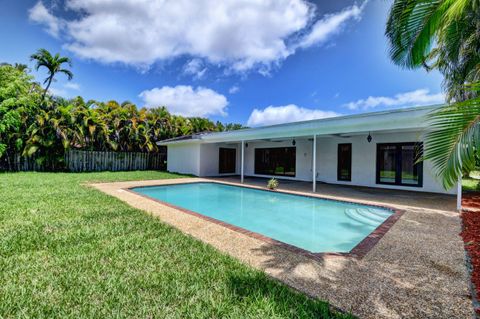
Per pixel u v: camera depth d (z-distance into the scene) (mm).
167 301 2607
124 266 3348
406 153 11047
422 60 6109
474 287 2936
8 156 15359
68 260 3473
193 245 4113
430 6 5121
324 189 11336
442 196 9367
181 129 23953
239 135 13875
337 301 2650
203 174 17078
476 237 4660
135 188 11344
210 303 2592
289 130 11445
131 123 20078
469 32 6199
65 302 2564
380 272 3301
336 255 3844
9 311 2396
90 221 5340
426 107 7602
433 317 2406
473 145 2572
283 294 2729
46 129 15930
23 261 3412
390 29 6219
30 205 6605
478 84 2734
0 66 15703
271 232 6289
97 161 18578
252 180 15117
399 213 6578
